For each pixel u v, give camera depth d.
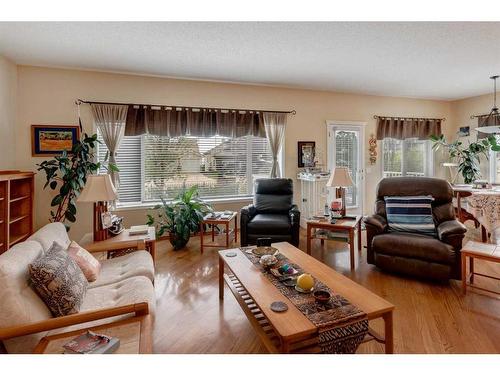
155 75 4.31
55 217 3.69
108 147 4.12
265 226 3.65
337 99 5.49
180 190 4.68
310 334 1.42
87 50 3.32
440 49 3.38
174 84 4.47
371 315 1.55
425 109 6.19
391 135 5.86
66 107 3.97
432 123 6.12
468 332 2.03
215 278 3.00
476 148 5.50
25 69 3.78
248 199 5.00
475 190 4.43
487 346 1.88
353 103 5.62
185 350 1.87
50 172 3.55
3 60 3.44
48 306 1.58
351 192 5.80
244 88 4.86
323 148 5.44
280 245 2.75
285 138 5.16
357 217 3.71
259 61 3.73
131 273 2.13
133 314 1.66
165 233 4.48
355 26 2.78
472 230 4.71
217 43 3.15
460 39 3.09
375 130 5.84
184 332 2.06
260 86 4.95
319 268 2.17
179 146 4.66
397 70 4.16
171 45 3.20
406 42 3.17
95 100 4.09
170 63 3.79
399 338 1.97
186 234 3.88
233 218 4.35
